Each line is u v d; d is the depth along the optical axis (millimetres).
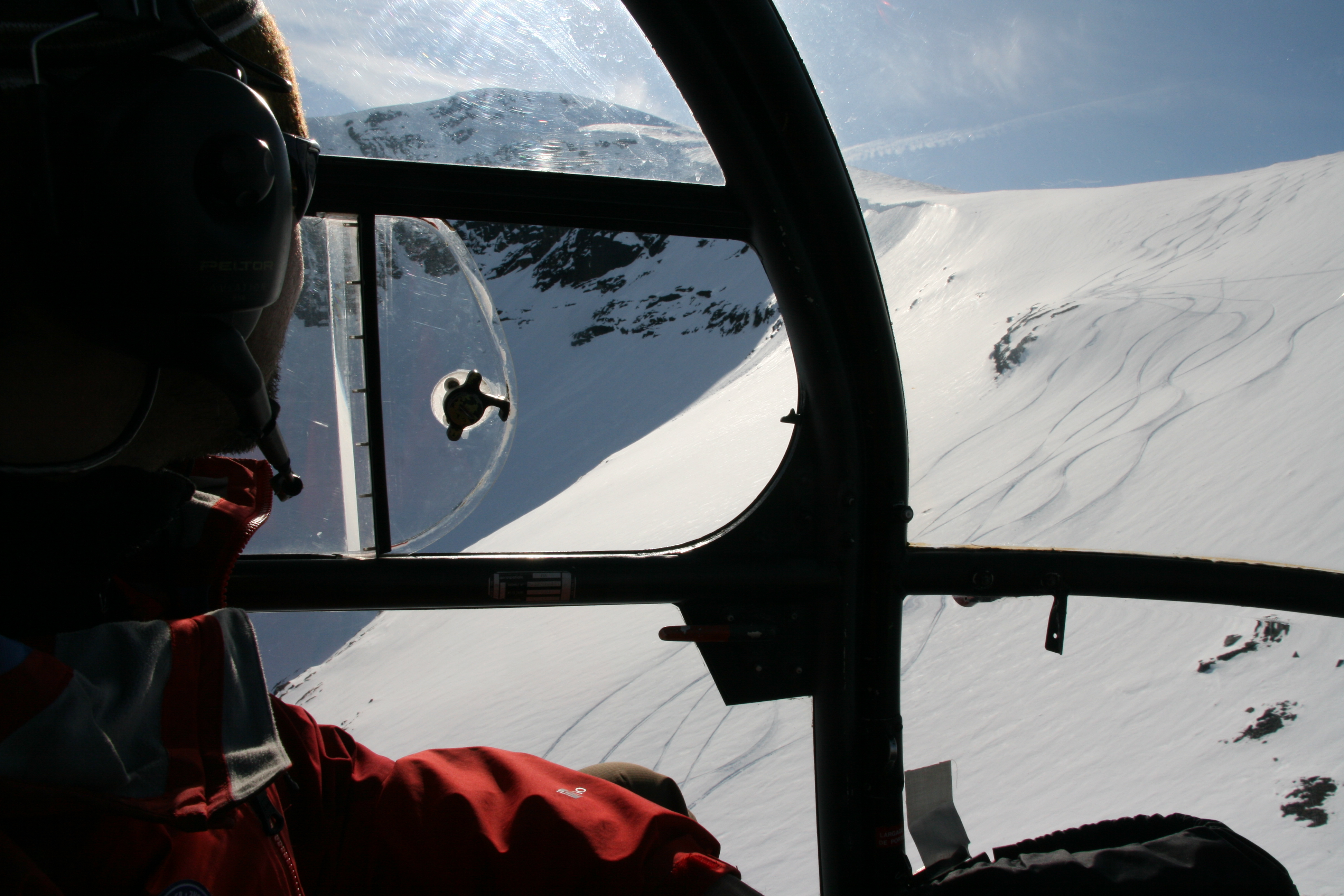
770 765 14742
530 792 561
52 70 346
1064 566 1311
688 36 994
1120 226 38250
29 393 336
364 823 541
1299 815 9656
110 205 335
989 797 13039
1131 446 21469
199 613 518
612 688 17250
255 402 403
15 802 333
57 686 339
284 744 552
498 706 17000
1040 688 15328
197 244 348
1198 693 13508
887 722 1248
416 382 1111
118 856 363
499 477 1219
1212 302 27562
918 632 18281
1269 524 16016
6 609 365
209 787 378
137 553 503
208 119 358
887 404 1205
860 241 1139
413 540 1166
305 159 463
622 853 515
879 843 1240
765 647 1249
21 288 332
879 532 1237
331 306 1060
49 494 366
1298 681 12820
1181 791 11219
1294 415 19594
